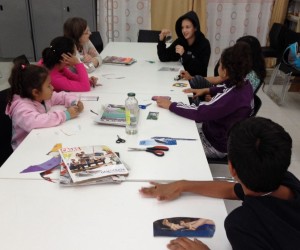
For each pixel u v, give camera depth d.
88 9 5.23
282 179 0.82
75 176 1.19
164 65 3.03
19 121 1.69
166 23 5.21
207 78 2.82
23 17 5.34
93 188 1.17
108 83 2.45
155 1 5.10
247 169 0.79
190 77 2.68
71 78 2.35
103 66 2.93
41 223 1.00
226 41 5.43
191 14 3.06
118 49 3.62
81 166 1.26
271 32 4.90
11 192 1.14
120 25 5.28
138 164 1.34
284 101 4.31
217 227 1.00
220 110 1.78
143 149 1.46
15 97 1.75
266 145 0.78
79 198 1.12
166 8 5.12
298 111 4.04
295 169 2.78
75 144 1.49
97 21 5.31
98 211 1.06
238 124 0.86
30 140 1.53
